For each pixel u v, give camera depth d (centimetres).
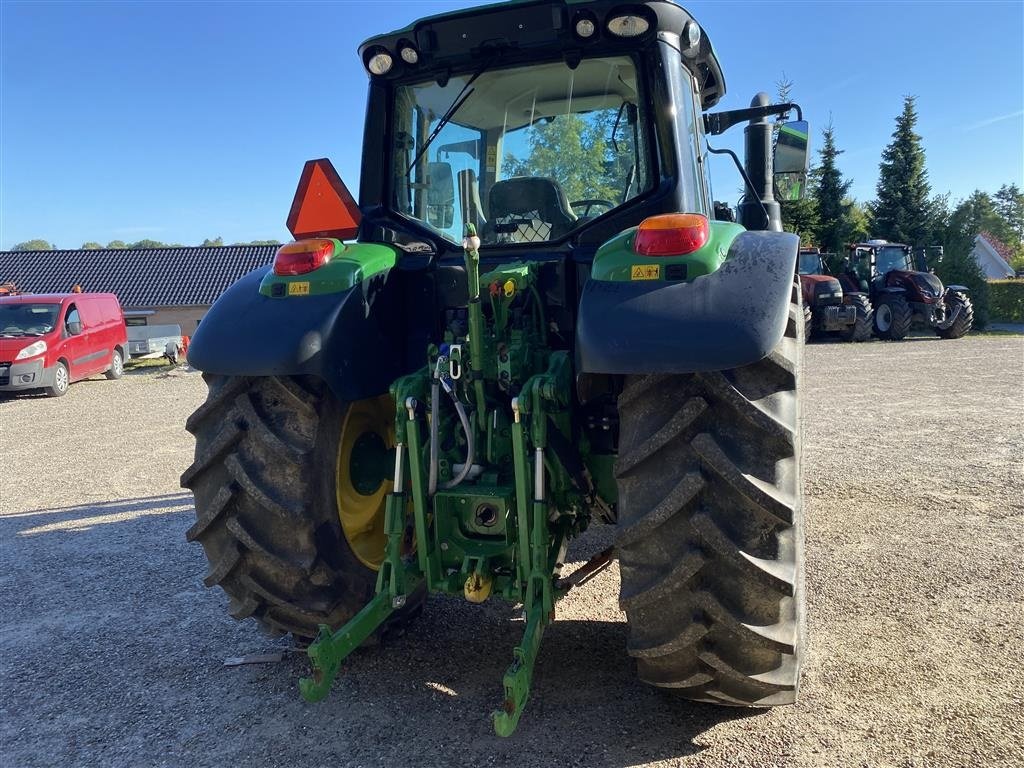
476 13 304
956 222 3111
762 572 220
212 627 368
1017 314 3170
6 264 4181
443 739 263
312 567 270
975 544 436
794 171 445
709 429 226
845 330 1925
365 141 340
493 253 318
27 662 338
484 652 327
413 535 292
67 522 566
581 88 316
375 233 335
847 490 550
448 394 282
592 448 302
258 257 4181
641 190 310
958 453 656
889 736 255
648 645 238
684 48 315
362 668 315
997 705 272
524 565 263
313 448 271
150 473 727
